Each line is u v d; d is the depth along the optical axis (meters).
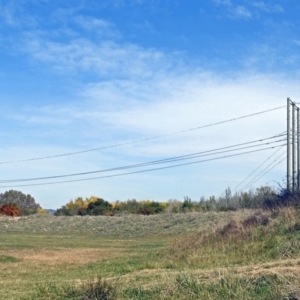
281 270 11.85
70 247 39.78
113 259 26.28
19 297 13.94
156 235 53.62
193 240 22.95
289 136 28.84
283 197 24.44
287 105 29.19
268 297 10.34
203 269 14.47
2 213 85.44
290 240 16.81
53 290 13.92
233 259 16.61
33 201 107.19
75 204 90.94
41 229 64.06
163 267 17.70
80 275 18.95
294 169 28.52
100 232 60.25
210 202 71.56
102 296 11.87
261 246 17.38
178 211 72.31
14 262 27.92
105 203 85.62
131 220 63.12
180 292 11.52
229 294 10.74
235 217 25.00
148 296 11.71
